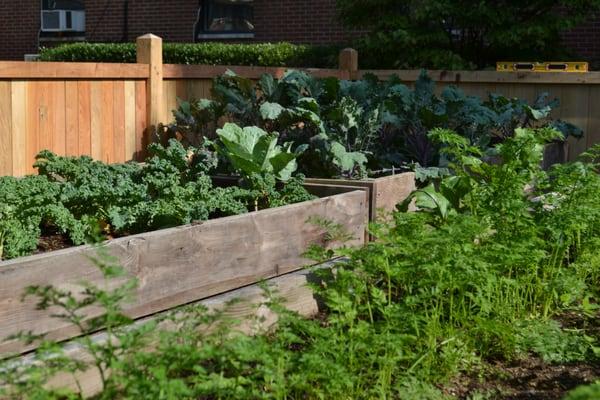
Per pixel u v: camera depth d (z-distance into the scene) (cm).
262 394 310
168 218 484
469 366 412
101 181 530
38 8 1909
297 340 331
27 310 337
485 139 789
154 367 272
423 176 711
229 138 611
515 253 448
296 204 501
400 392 352
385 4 1299
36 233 450
